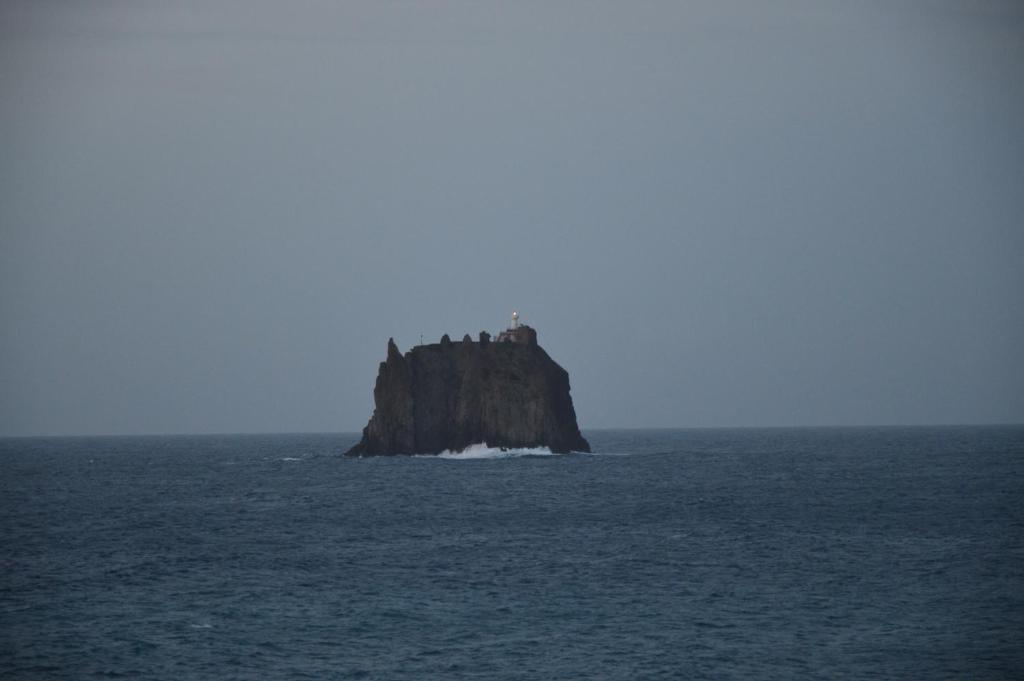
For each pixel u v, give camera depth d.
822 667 188.88
